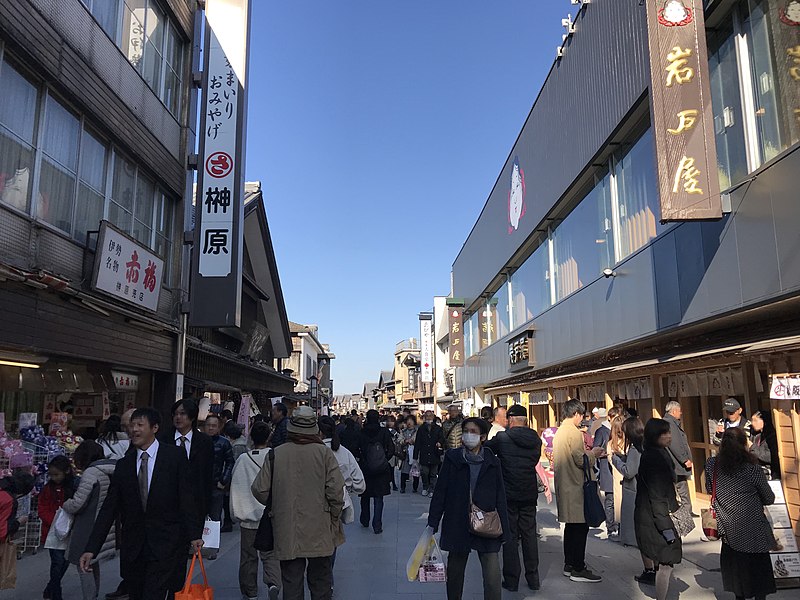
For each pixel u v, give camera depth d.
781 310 7.05
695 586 5.91
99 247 8.86
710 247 7.58
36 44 7.71
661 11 7.24
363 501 9.64
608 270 10.89
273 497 4.63
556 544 8.05
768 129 6.95
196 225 12.53
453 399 37.44
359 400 121.44
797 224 6.04
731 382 8.02
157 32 12.22
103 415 10.23
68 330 8.56
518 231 17.81
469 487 5.00
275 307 24.56
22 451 7.45
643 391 10.72
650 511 5.27
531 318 17.48
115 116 10.03
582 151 12.11
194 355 14.41
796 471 6.48
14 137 7.54
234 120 12.74
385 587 6.15
